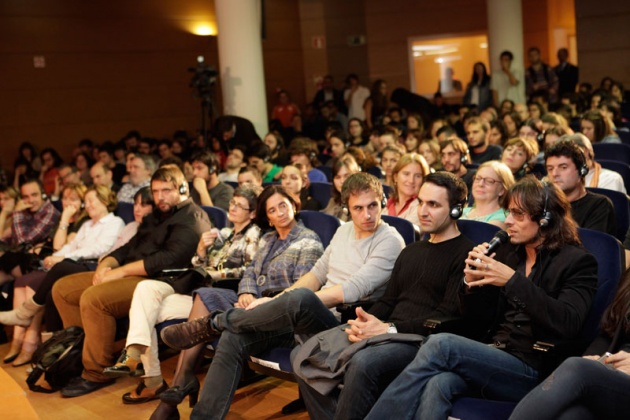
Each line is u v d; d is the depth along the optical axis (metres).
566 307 2.57
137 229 4.55
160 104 11.83
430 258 3.09
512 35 11.15
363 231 3.45
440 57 13.92
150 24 11.71
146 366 3.89
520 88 11.17
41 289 4.68
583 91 10.70
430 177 3.09
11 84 10.55
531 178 2.73
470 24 13.76
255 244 4.02
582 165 3.57
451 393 2.54
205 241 4.08
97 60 11.25
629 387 2.27
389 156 5.33
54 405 4.02
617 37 12.57
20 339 4.89
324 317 3.15
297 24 13.51
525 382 2.62
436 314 2.96
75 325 4.39
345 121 11.77
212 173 5.91
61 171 7.03
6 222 6.53
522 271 2.79
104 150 9.59
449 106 11.66
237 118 8.61
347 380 2.74
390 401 2.56
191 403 3.74
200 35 12.17
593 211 3.58
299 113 12.15
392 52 13.88
